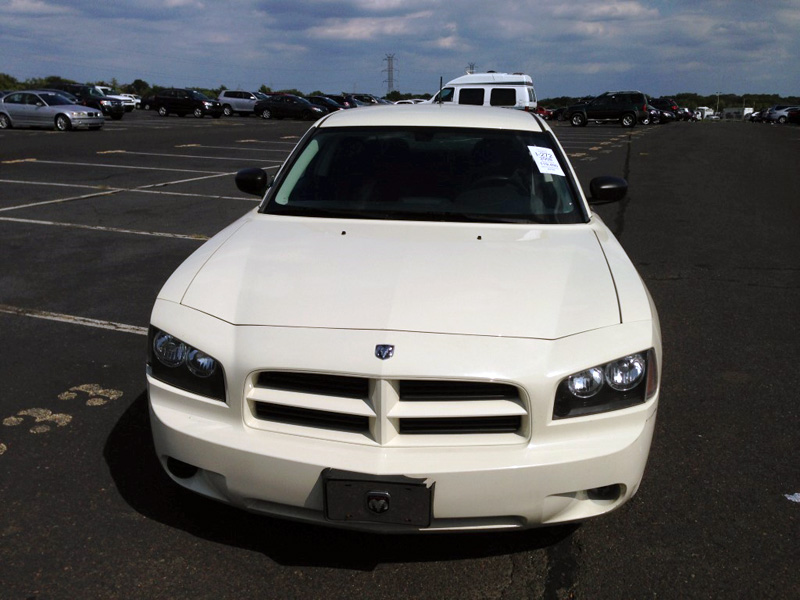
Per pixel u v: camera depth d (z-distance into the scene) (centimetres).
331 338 228
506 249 289
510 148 362
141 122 3181
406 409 220
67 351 435
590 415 225
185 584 236
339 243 292
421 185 341
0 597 227
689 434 342
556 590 237
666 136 2842
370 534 264
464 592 235
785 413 364
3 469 302
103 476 299
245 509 236
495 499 219
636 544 260
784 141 2578
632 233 828
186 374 238
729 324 503
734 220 915
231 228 324
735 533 266
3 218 832
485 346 225
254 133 2497
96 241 727
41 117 2378
